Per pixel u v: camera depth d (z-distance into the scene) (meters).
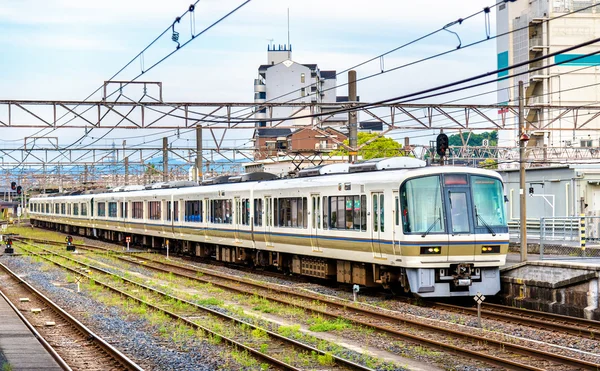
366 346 14.39
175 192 39.06
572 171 32.72
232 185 31.91
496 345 13.92
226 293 23.48
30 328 15.88
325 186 24.08
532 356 13.01
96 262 35.38
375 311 18.48
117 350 13.38
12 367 11.61
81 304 21.19
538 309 19.55
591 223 31.50
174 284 25.97
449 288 20.27
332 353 13.36
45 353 12.84
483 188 20.50
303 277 28.45
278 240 27.62
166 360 13.06
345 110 23.58
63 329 16.81
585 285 18.23
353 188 22.39
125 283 26.36
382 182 20.80
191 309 19.67
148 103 29.78
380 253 21.16
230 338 15.09
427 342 14.15
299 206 25.92
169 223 39.78
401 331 15.98
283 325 16.77
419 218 19.86
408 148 38.69
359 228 22.09
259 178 31.53
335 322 17.12
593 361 12.73
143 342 14.96
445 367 12.32
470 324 16.81
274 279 27.77
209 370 12.22
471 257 20.17
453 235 19.92
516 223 35.38
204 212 34.94
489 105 31.52
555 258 22.25
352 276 23.59
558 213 33.69
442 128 31.23
